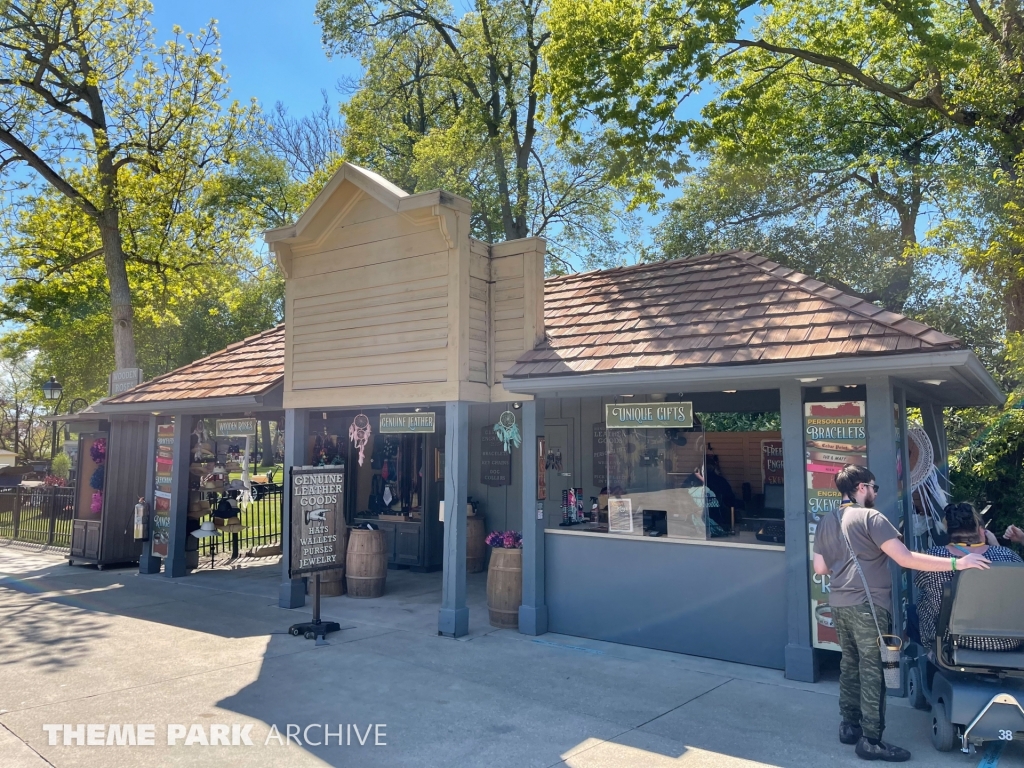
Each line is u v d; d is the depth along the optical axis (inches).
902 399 273.6
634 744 196.4
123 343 724.7
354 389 359.3
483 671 262.4
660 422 292.7
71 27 682.2
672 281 345.1
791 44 683.4
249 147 1095.0
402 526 486.9
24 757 187.2
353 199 364.5
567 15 610.9
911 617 237.6
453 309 326.6
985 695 180.2
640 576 295.3
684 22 588.4
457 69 1009.5
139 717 216.1
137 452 524.4
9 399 1850.4
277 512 657.6
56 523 617.3
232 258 903.7
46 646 297.3
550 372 292.0
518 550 331.6
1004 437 375.2
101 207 719.1
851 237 780.0
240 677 255.6
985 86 526.6
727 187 796.0
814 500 252.8
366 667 267.4
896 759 183.2
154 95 741.3
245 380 422.6
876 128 812.6
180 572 469.7
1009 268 450.6
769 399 349.4
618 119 602.9
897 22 542.3
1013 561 201.6
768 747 194.1
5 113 696.4
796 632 250.8
